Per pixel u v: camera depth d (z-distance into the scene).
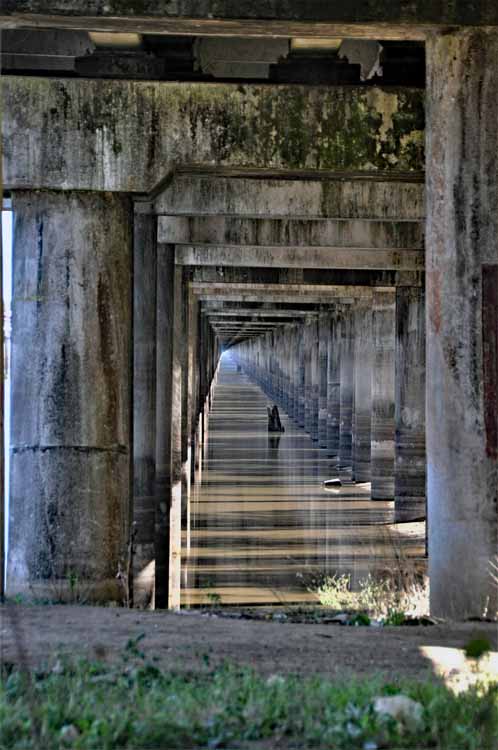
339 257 48.22
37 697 12.51
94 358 24.89
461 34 21.80
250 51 26.64
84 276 24.94
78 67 25.92
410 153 25.89
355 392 74.19
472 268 21.66
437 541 21.75
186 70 26.19
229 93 25.41
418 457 54.94
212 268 54.25
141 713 11.94
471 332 21.59
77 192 25.00
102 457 24.84
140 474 35.78
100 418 24.86
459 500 21.47
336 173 26.03
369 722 11.75
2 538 20.80
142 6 21.78
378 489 64.12
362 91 25.88
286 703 12.50
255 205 33.44
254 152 25.45
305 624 18.36
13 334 25.14
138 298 35.56
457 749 11.16
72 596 24.33
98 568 24.62
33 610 18.97
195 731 11.56
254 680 13.59
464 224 21.72
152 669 14.15
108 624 17.69
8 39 25.97
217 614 21.11
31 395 24.89
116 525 24.89
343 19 21.78
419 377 54.94
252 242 40.66
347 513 58.62
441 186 21.97
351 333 82.00
